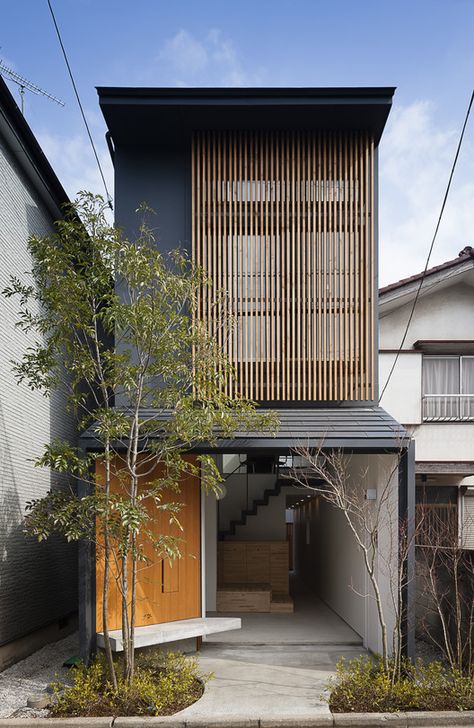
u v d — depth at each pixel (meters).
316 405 8.21
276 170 8.37
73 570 9.73
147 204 8.54
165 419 7.38
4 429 7.21
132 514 5.42
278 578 10.62
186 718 5.33
